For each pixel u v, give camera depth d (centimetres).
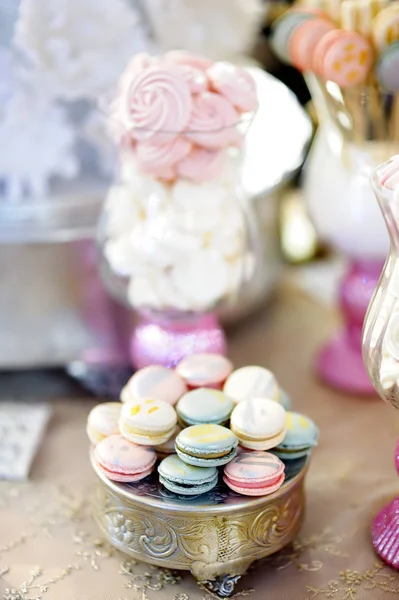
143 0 104
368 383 108
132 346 107
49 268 104
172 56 92
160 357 102
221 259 94
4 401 108
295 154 109
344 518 92
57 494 95
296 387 110
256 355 116
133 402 85
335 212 102
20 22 98
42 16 99
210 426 83
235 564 83
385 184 78
